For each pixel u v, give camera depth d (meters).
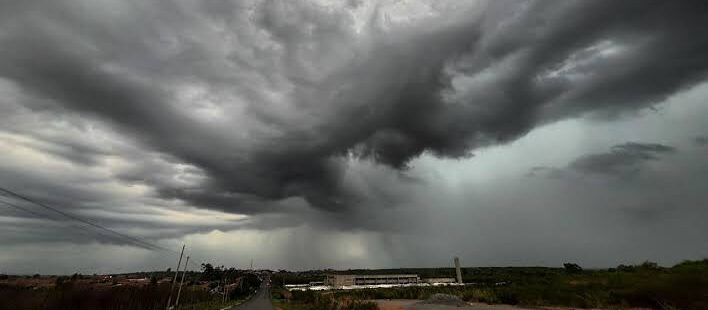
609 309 33.25
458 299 46.25
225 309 50.78
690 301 30.08
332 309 42.75
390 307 45.81
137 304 42.91
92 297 34.81
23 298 29.19
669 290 32.31
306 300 63.25
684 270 37.41
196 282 128.00
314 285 122.38
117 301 38.22
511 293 46.00
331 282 107.81
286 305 56.59
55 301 31.23
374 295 69.44
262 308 52.16
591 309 34.38
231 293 97.50
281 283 153.50
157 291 49.34
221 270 140.88
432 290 72.56
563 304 38.25
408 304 50.28
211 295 82.75
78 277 90.94
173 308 46.25
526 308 38.59
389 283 107.88
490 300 47.09
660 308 31.45
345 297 55.03
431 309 41.53
